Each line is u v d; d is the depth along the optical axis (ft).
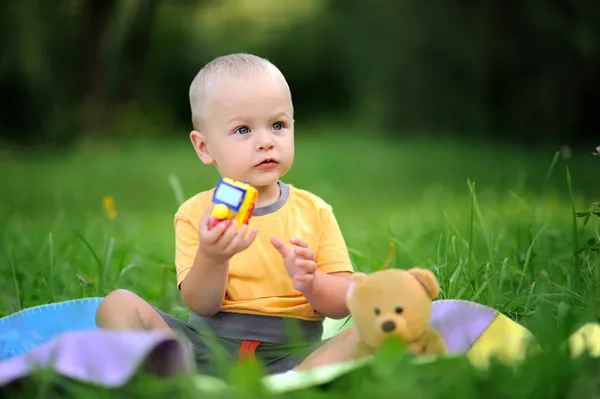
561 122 44.04
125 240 18.80
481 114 47.83
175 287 14.05
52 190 33.45
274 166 10.14
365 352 8.16
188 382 7.06
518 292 11.93
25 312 10.63
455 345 9.29
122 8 53.47
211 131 10.34
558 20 41.09
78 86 53.93
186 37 70.44
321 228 10.43
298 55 75.77
